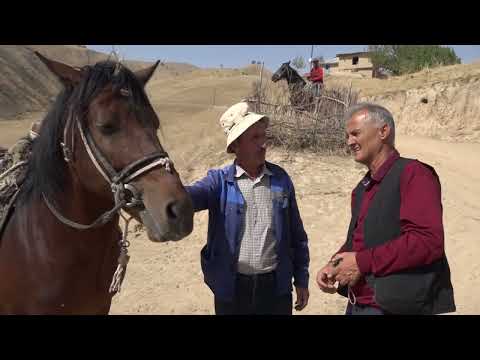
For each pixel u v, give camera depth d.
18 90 40.16
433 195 2.22
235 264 2.89
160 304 5.47
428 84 22.05
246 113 2.88
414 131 21.08
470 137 18.94
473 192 9.82
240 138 2.86
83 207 2.64
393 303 2.23
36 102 40.88
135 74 2.77
